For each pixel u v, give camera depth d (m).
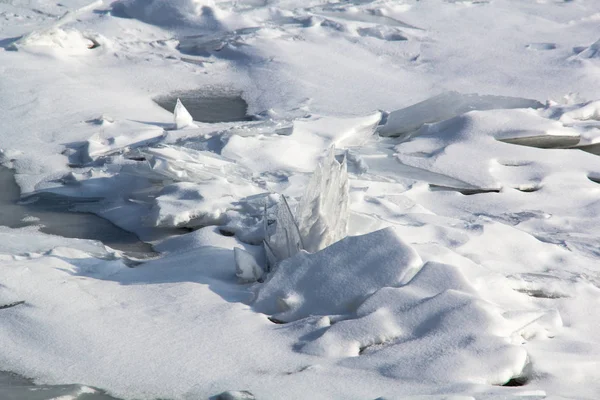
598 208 15.02
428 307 8.44
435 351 7.85
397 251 9.32
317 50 28.08
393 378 7.52
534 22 32.91
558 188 16.00
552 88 24.03
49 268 10.41
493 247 12.30
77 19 31.33
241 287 10.10
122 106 21.72
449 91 22.19
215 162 15.88
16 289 9.60
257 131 18.23
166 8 31.41
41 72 24.22
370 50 28.52
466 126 18.94
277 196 13.70
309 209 10.62
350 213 11.99
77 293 9.61
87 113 20.77
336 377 7.57
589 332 9.35
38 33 26.69
